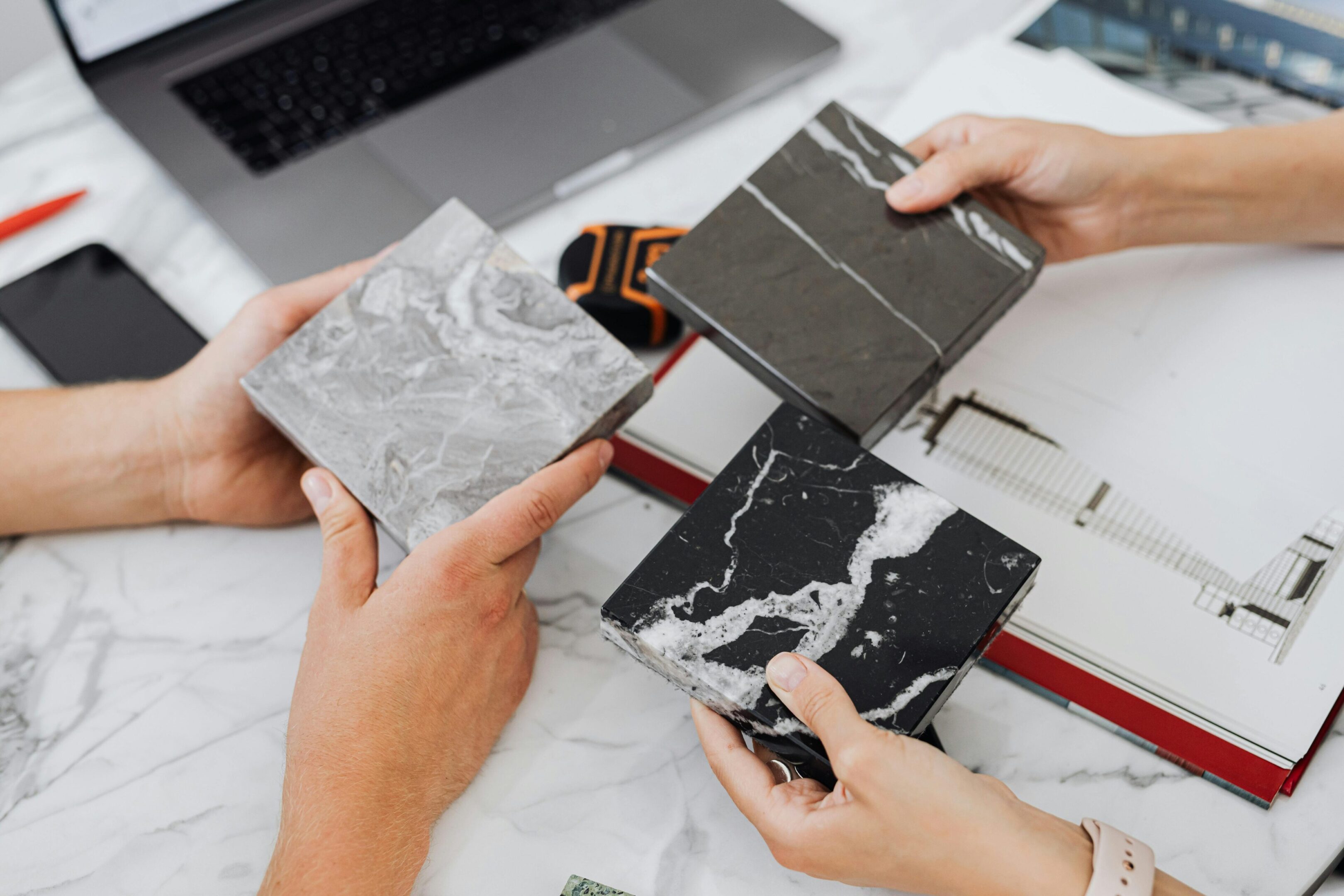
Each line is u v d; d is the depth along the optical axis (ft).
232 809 2.13
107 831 2.10
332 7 3.31
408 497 2.07
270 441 2.50
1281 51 3.16
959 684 2.15
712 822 2.07
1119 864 1.74
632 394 2.11
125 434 2.39
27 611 2.40
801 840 1.81
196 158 3.02
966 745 2.14
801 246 2.28
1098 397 2.50
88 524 2.49
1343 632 2.13
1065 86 3.10
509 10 3.35
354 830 1.88
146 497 2.46
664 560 1.91
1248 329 2.59
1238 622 2.16
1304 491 2.31
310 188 2.96
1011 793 1.85
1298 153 2.57
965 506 2.35
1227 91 3.08
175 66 3.17
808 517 1.94
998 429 2.47
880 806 1.71
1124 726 2.11
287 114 3.11
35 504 2.41
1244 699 2.08
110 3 3.03
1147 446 2.41
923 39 3.40
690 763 2.15
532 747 2.17
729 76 3.22
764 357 2.17
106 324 2.77
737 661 1.83
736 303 2.22
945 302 2.21
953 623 1.84
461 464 2.08
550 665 2.28
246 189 2.96
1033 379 2.54
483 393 2.12
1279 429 2.41
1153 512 2.31
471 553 2.00
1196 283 2.70
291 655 2.33
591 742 2.17
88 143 3.17
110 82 3.15
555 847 2.05
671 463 2.49
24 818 2.12
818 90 3.28
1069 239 2.75
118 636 2.36
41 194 3.07
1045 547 2.28
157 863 2.07
